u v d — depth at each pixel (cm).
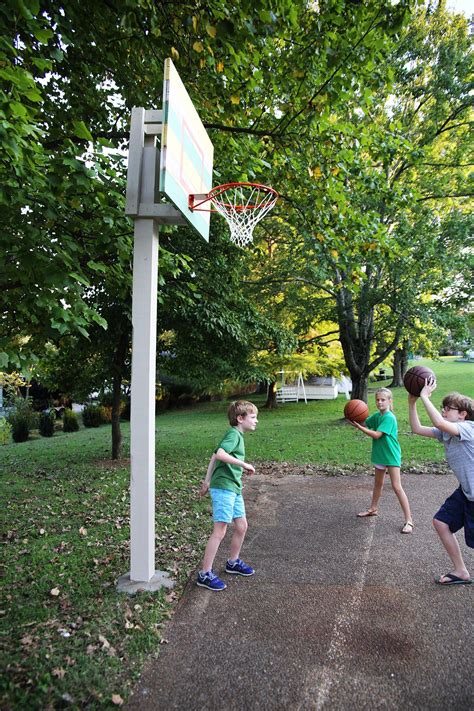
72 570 413
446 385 2227
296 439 1191
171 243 906
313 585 384
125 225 518
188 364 1104
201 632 316
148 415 378
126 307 857
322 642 304
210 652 294
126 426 1880
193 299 954
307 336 1877
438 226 1297
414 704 247
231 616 337
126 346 988
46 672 266
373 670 275
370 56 593
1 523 565
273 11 512
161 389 2300
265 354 1802
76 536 507
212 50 558
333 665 280
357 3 542
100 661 279
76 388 1145
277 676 271
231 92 635
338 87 620
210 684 264
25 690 252
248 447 1095
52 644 295
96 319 476
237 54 553
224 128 680
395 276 1252
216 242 953
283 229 1324
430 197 1325
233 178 641
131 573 384
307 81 644
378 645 299
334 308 1503
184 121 377
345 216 757
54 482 801
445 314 1295
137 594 362
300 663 283
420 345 1595
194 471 850
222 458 372
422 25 1253
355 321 1456
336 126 686
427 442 1035
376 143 729
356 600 358
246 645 301
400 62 1278
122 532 516
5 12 397
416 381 369
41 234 446
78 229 514
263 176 694
